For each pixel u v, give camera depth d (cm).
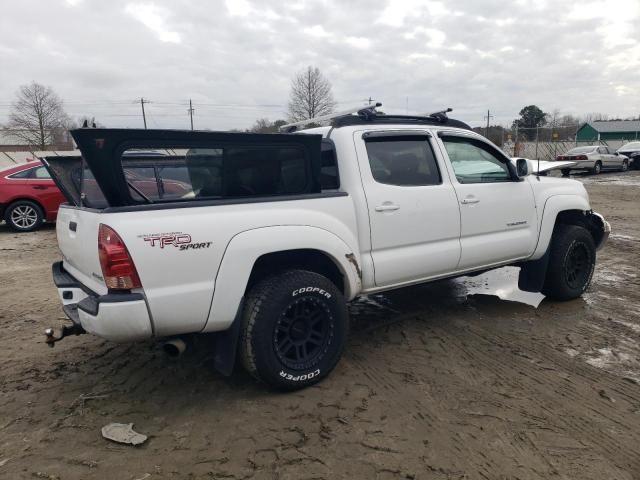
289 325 338
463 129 464
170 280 293
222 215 310
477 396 338
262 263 348
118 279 280
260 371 328
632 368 377
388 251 395
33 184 1028
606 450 278
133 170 309
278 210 333
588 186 1831
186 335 325
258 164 333
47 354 417
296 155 347
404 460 271
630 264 694
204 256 302
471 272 465
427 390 346
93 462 272
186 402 336
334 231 355
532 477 256
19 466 270
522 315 495
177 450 283
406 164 411
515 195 477
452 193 428
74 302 353
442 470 262
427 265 417
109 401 338
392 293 574
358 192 373
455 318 489
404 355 405
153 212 290
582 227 541
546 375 366
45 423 312
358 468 265
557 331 450
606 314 495
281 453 279
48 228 1084
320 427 303
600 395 337
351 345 427
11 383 366
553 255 514
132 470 266
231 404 332
